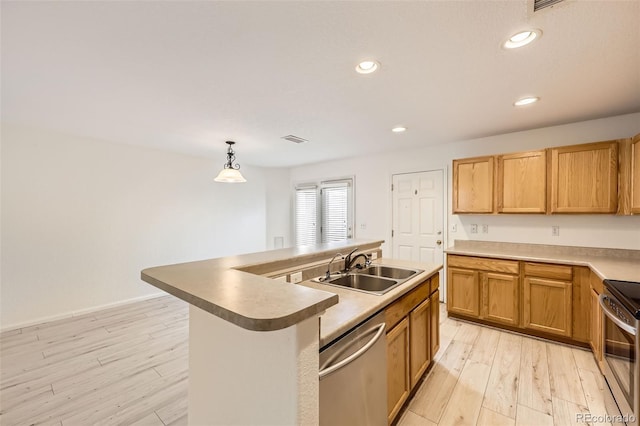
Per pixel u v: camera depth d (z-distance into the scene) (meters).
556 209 2.86
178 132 3.39
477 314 3.12
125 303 4.02
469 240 3.75
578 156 2.76
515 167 3.10
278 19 1.40
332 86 2.15
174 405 1.93
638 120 2.71
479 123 3.04
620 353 1.61
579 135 3.00
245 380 1.05
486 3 1.29
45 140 3.38
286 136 3.56
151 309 3.83
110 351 2.66
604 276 2.04
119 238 3.99
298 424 0.86
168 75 1.97
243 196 5.61
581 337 2.57
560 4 1.30
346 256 2.37
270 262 1.78
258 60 1.79
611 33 1.51
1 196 3.13
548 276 2.72
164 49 1.66
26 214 3.27
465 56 1.74
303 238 5.90
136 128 3.23
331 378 1.13
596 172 2.67
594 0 1.27
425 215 4.16
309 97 2.35
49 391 2.07
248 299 0.96
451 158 3.91
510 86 2.15
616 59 1.76
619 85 2.13
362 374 1.33
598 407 1.86
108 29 1.47
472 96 2.34
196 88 2.18
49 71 1.91
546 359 2.44
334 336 1.14
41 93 2.26
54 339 2.92
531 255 2.96
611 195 2.60
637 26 1.45
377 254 2.85
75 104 2.50
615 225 2.85
